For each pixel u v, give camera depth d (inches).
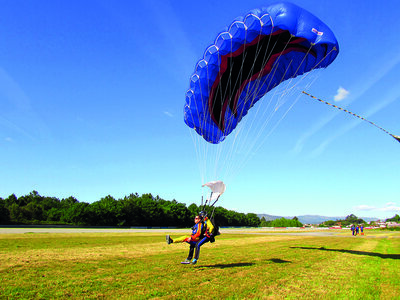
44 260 395.2
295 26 391.9
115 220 2780.5
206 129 553.6
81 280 276.5
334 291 261.7
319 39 393.4
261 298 231.9
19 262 370.6
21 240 754.2
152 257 455.2
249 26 401.4
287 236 1428.4
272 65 505.7
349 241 1088.2
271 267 383.6
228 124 564.4
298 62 499.5
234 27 414.0
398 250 720.3
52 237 909.8
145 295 229.0
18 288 240.7
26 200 4298.7
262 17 393.4
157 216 3186.5
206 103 508.4
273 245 780.6
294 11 396.8
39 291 234.2
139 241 808.9
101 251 525.0
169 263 393.4
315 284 287.9
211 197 395.9
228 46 427.8
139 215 3034.0
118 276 298.7
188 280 285.7
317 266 407.5
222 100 486.0
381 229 3698.3
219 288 257.6
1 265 345.7
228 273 328.5
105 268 344.5
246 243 844.0
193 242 370.6
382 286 291.3
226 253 543.2
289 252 593.0
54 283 261.9
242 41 416.5
